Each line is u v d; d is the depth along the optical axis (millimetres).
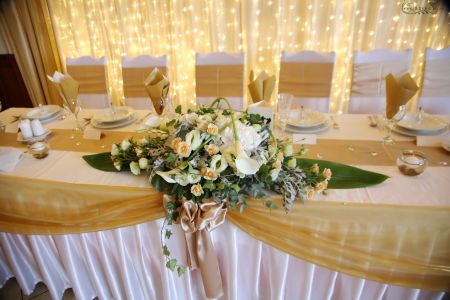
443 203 843
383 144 1190
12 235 1310
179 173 802
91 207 1029
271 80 1353
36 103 3381
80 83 2199
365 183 937
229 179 850
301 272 1049
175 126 884
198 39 2781
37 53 3113
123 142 1055
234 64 2039
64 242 1173
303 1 2441
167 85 1306
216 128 804
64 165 1137
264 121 950
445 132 1234
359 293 1038
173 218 901
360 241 896
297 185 868
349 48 2533
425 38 2422
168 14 2717
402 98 1116
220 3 2545
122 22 2812
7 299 1501
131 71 2143
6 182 1056
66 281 1447
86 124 1547
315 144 1217
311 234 917
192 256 995
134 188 968
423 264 894
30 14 2924
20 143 1351
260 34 2613
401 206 833
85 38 3057
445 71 1810
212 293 1045
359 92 1946
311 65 1965
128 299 1242
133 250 1123
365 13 2387
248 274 1099
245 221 933
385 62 1882
